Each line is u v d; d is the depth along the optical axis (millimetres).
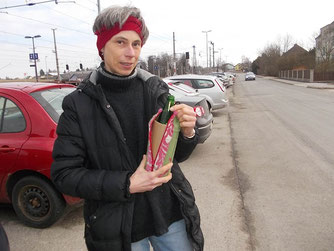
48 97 3441
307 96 18688
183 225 1583
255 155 5879
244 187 4301
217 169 5121
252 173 4867
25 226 3365
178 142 1499
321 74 37344
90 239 1463
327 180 4434
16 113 3270
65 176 1301
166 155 1306
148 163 1316
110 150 1384
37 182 3139
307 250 2777
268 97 19078
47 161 3035
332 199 3797
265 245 2871
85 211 1477
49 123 3160
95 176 1284
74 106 1366
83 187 1272
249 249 2814
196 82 11156
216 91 11086
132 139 1477
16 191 3283
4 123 3301
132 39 1344
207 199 3930
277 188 4215
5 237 1534
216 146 6695
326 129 8125
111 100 1439
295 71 47562
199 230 1593
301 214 3439
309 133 7676
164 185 1511
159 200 1491
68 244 2982
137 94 1501
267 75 83250
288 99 17172
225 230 3152
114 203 1394
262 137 7430
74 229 3262
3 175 3258
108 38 1334
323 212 3465
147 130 1497
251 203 3773
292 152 5973
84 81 1432
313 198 3846
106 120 1388
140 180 1286
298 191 4082
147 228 1498
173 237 1550
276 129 8359
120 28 1307
